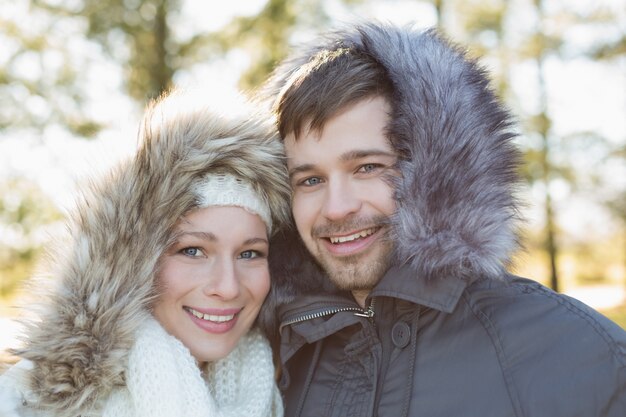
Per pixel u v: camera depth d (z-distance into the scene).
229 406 1.97
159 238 1.82
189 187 1.85
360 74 1.88
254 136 1.93
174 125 1.87
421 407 1.73
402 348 1.82
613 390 1.62
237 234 1.90
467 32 9.69
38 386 1.70
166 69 7.88
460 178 1.75
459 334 1.77
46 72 7.65
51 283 1.78
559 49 10.75
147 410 1.73
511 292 1.82
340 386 1.92
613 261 15.72
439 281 1.76
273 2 8.05
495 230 1.75
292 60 2.20
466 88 1.84
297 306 1.99
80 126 7.57
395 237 1.83
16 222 7.45
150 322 1.84
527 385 1.65
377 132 1.87
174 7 8.09
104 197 1.82
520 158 1.90
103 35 7.80
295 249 2.09
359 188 1.89
